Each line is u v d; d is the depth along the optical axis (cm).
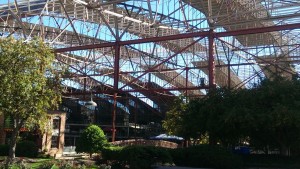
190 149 2816
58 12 4794
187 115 3123
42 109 2223
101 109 7131
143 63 6281
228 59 4647
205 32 3447
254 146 3219
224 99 2959
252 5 3844
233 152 2938
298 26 3111
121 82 6044
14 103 2066
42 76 2167
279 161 2912
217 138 3094
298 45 4631
